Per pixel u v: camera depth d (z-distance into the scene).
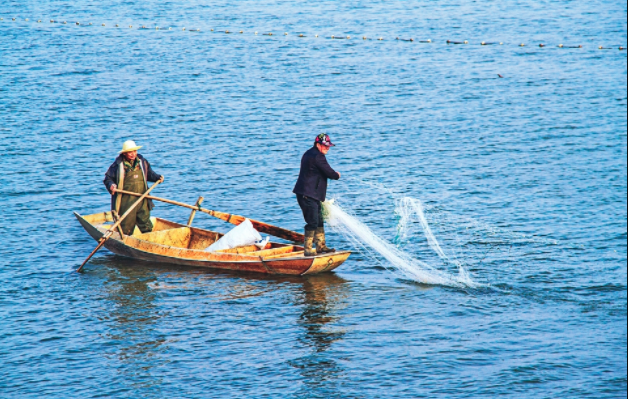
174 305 46.94
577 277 50.44
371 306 46.47
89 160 82.12
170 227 60.75
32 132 93.06
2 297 47.75
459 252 55.94
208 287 50.06
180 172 78.44
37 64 135.50
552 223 62.25
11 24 181.62
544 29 177.62
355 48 155.25
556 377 37.38
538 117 102.88
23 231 60.91
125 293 48.88
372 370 38.47
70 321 44.34
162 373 38.28
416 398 35.78
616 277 50.25
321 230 53.00
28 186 72.75
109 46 155.38
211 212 59.28
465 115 103.94
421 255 55.53
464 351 40.22
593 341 41.03
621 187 72.56
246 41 163.25
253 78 127.25
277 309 46.22
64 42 158.75
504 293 48.09
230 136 92.81
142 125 97.56
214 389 36.78
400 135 93.88
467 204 68.00
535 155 84.94
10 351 40.47
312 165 51.75
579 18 192.38
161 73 130.25
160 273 52.81
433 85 122.75
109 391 36.56
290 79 126.75
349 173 78.69
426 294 48.25
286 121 100.38
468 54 148.88
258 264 52.22
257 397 36.06
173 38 166.50
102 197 70.19
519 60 142.88
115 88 118.38
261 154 85.19
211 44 159.38
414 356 39.78
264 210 66.75
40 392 36.41
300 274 52.00
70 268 53.47
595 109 107.25
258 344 41.44
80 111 104.06
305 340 41.88
